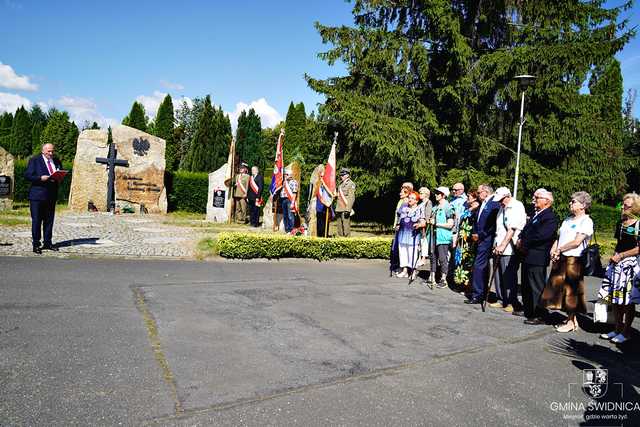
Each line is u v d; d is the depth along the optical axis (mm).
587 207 6301
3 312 5484
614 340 5918
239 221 18203
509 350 5391
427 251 9281
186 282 7688
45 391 3684
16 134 50344
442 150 19391
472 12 19203
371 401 3871
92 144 19062
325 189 12234
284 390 3965
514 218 7152
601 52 16828
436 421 3602
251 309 6371
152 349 4688
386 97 18062
